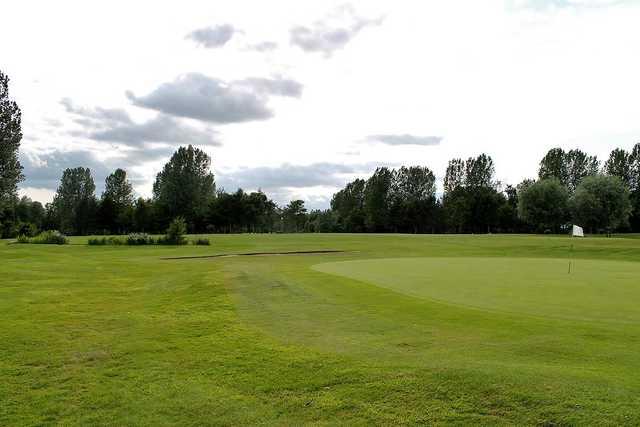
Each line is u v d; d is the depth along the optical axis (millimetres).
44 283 18047
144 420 5844
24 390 6855
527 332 8820
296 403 6086
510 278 16906
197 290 15039
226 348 8367
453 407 5707
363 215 113500
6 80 58156
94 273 21797
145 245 51188
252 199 107688
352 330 9328
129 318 11359
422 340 8469
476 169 105562
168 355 8188
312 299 12703
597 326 9195
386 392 6168
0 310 12477
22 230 65125
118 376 7293
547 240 51312
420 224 109375
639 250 39219
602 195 75000
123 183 118875
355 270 20062
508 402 5676
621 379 6117
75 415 6055
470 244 49656
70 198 115250
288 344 8367
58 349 8734
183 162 102125
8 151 58000
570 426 5141
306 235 70750
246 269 20984
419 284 15258
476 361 7031
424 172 113312
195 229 104875
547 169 101188
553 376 6207
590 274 18312
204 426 5637
